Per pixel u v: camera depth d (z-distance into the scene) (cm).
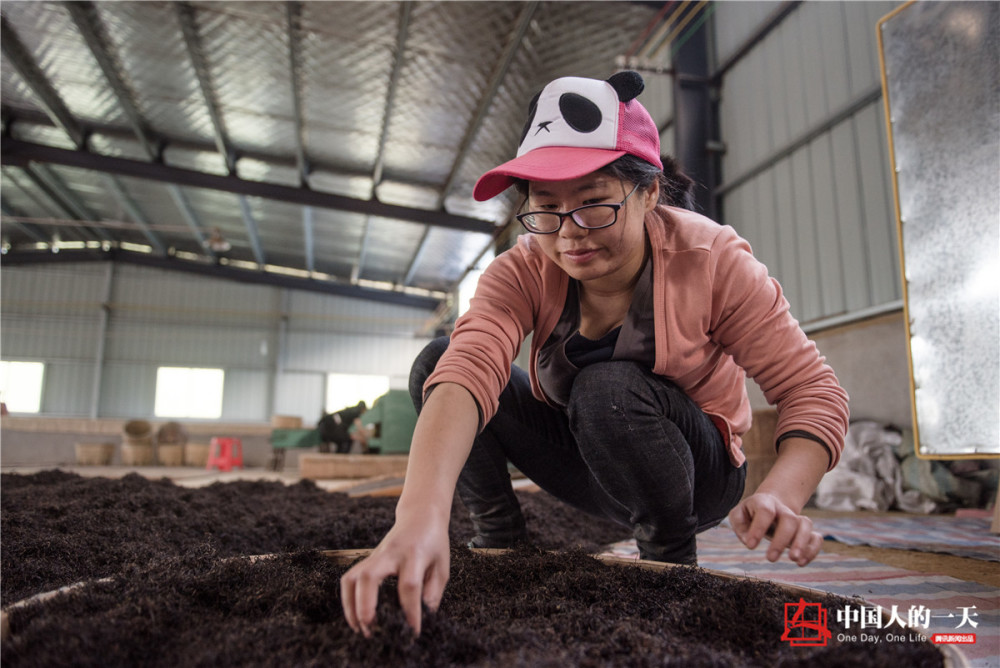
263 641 73
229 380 1828
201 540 177
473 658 72
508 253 124
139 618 78
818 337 626
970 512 400
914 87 288
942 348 272
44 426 1253
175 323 1827
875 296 582
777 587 96
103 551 151
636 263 113
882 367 557
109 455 1200
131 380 1783
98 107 1040
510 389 143
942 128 275
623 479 122
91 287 1808
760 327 113
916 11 288
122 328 1800
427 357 142
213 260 1831
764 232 722
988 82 257
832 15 636
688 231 115
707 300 113
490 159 1031
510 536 156
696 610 88
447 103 895
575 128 98
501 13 704
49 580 131
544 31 727
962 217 266
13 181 1343
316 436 1115
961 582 170
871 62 591
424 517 77
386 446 765
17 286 1780
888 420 546
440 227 1257
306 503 297
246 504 269
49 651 69
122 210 1527
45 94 988
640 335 119
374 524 214
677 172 130
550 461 148
